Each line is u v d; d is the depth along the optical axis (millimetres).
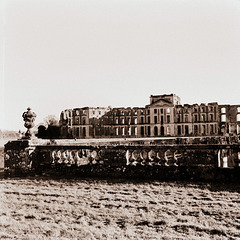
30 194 12375
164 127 88125
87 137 92250
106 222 8773
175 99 92000
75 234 7883
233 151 12805
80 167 15742
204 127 85438
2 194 12461
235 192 11273
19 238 7730
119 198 11172
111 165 15125
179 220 8695
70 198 11516
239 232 7664
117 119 95688
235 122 81875
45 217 9430
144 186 12844
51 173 16375
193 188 12125
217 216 8906
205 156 13297
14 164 16672
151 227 8250
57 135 87188
